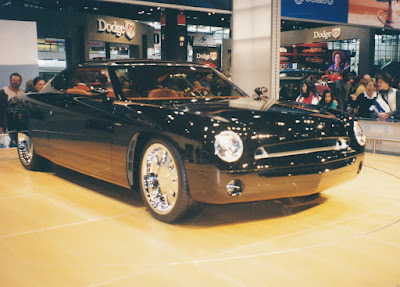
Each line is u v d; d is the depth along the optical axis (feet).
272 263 8.02
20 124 16.24
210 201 9.49
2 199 12.75
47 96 14.93
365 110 25.03
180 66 13.69
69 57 85.66
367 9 27.40
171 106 10.69
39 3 117.80
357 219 10.66
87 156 12.69
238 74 22.49
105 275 7.54
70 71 14.67
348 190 13.57
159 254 8.52
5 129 23.77
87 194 13.28
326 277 7.39
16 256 8.45
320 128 10.27
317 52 89.71
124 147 11.02
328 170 10.22
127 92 12.12
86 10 130.21
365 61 76.28
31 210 11.62
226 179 9.17
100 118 11.85
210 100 11.85
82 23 85.66
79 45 86.07
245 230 9.93
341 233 9.66
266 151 9.46
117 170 11.52
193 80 13.37
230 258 8.28
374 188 13.83
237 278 7.38
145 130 10.26
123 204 12.16
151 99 11.88
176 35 78.38
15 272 7.70
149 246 8.95
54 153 14.61
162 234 9.69
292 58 90.58
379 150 21.25
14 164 18.15
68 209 11.69
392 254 8.42
